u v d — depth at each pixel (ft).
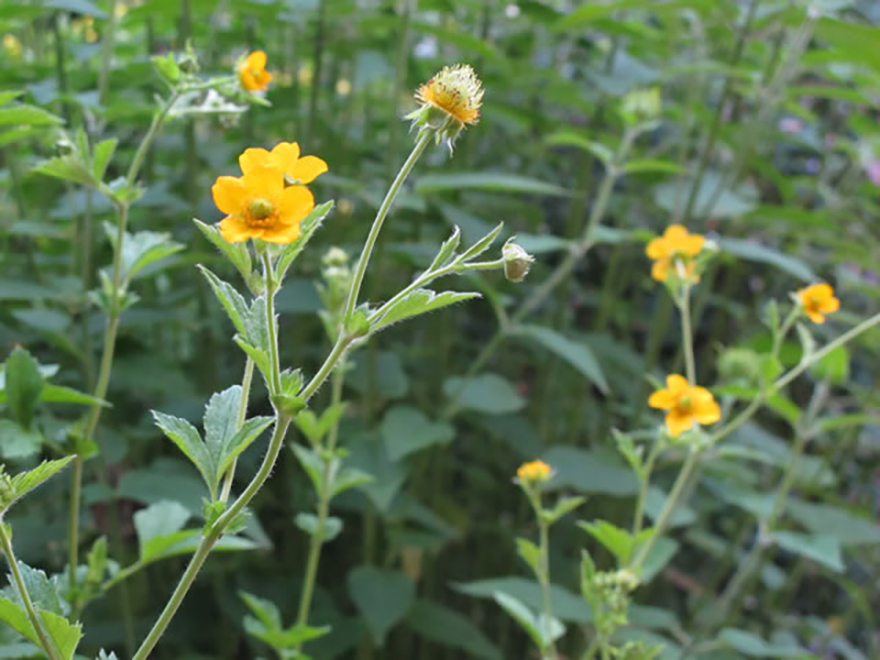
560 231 3.20
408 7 1.92
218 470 0.97
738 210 2.12
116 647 1.76
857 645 2.66
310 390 0.96
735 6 2.01
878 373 2.77
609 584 1.28
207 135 2.58
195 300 2.09
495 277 2.34
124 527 1.81
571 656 2.06
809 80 3.18
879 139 2.58
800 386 2.98
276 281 0.95
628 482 1.89
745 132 2.31
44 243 2.12
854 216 2.72
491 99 2.51
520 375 2.99
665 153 2.77
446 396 2.10
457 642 1.82
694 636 1.79
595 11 1.87
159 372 1.58
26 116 1.19
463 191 2.30
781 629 2.33
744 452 1.62
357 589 1.73
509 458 2.40
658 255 1.43
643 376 2.18
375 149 2.47
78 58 1.73
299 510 1.93
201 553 0.95
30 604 0.94
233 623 1.85
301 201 0.94
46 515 1.73
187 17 1.74
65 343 1.44
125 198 1.21
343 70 2.84
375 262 2.11
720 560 2.45
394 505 1.89
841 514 1.93
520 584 1.58
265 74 1.28
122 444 1.55
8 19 1.60
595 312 3.19
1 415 1.36
